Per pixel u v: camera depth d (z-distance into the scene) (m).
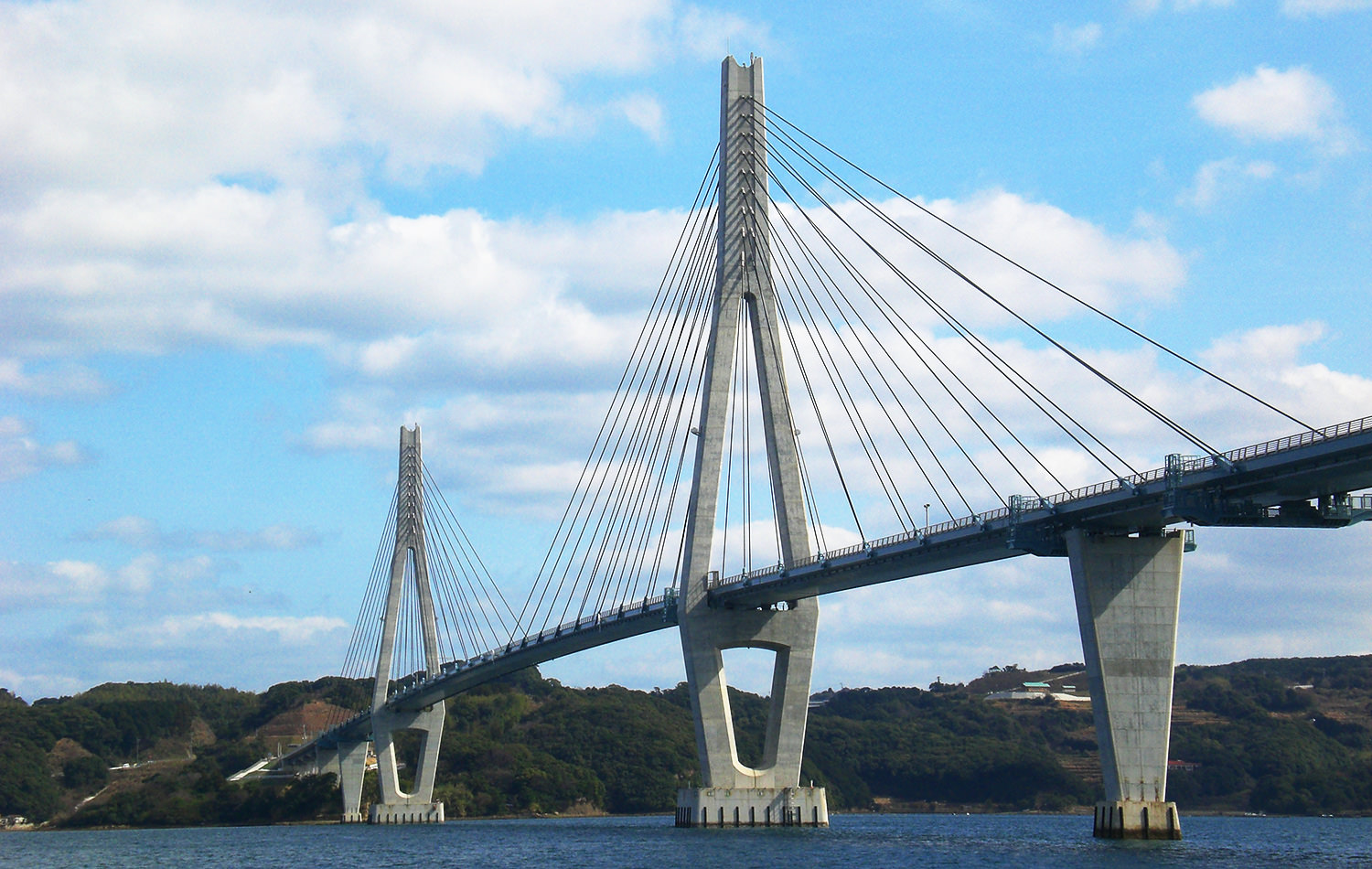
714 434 102.44
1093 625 70.31
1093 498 70.00
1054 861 65.50
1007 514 75.50
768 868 71.88
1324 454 58.47
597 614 116.50
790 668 102.94
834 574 90.69
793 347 102.00
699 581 101.69
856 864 73.50
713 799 100.94
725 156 104.50
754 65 106.38
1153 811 69.44
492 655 137.00
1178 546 71.38
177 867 90.94
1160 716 69.88
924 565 85.69
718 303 102.94
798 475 99.56
